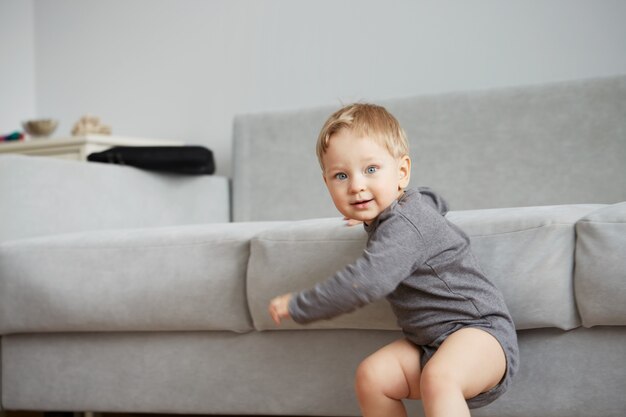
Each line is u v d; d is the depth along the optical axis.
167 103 3.38
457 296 1.28
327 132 1.34
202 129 3.28
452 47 2.73
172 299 1.75
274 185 2.72
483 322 1.27
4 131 3.64
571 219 1.41
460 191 2.39
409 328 1.34
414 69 2.80
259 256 1.65
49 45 3.75
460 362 1.19
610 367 1.36
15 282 1.93
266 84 3.13
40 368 1.94
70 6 3.68
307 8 3.04
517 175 2.32
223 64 3.24
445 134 2.43
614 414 1.36
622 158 2.19
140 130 3.45
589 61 2.50
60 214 2.21
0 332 1.96
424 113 2.46
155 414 2.24
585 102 2.25
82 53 3.64
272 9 3.13
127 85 3.49
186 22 3.34
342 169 1.31
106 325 1.83
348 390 1.60
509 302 1.40
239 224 1.90
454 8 2.73
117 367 1.85
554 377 1.40
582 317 1.37
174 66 3.37
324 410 1.62
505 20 2.63
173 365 1.79
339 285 1.23
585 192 2.23
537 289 1.38
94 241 1.88
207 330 1.76
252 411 1.70
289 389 1.66
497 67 2.65
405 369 1.31
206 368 1.75
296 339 1.65
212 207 2.80
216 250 1.73
